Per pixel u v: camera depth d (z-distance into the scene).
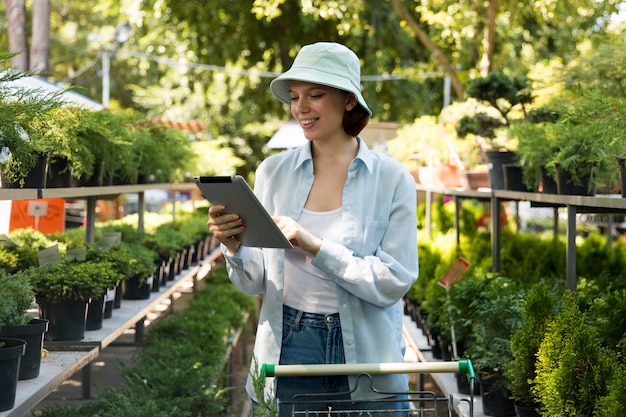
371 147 12.54
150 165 7.00
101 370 7.45
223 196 2.86
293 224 3.00
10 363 3.16
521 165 5.20
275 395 3.02
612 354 3.33
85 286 4.36
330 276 3.12
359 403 3.11
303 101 3.14
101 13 28.22
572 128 4.50
